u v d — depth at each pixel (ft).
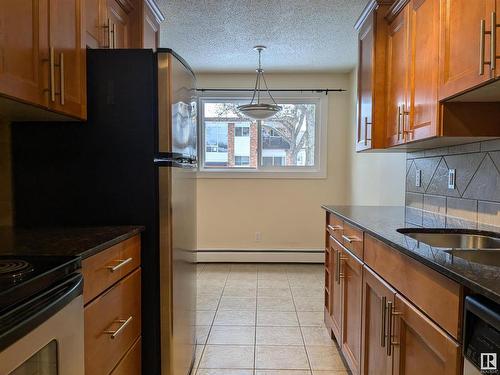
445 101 5.33
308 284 12.64
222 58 13.10
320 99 15.19
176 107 6.07
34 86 4.24
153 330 5.80
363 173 12.99
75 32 5.20
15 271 3.11
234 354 7.88
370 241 5.60
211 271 14.19
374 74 7.85
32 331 2.69
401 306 4.34
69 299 3.26
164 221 5.78
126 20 7.36
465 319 2.98
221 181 15.38
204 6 8.96
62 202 5.82
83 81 5.45
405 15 6.70
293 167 15.57
